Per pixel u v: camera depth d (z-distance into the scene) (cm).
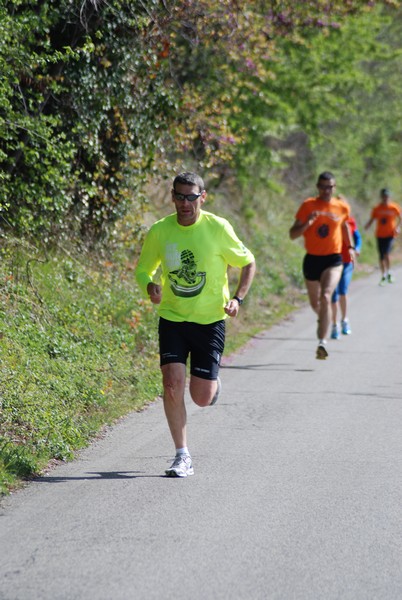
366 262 6656
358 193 7450
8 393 1784
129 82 2833
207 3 3014
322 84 4609
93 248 2942
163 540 1242
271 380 2462
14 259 2467
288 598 1060
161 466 1627
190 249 1535
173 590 1076
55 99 2630
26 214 2505
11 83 2362
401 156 7400
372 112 6350
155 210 3725
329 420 2003
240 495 1456
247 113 4294
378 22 4888
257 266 4453
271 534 1276
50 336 2205
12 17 2262
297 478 1559
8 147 2370
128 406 2066
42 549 1202
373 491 1491
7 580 1100
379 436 1864
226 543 1235
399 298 4453
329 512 1377
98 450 1733
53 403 1842
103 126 2922
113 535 1259
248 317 3616
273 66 4350
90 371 2138
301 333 3381
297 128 5025
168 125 3098
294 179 6331
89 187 2691
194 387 1586
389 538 1268
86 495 1445
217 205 4688
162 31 2870
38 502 1405
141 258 1585
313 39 4366
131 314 2691
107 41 2702
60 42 2659
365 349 2981
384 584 1106
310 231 2759
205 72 3569
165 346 1558
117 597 1053
